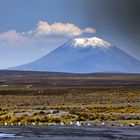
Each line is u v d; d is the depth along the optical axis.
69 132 47.19
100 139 41.47
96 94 178.75
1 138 42.38
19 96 171.88
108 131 48.09
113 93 187.25
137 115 72.81
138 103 117.81
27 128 52.34
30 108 99.31
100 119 66.38
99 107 94.75
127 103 118.19
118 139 41.47
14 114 75.12
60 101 134.25
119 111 81.75
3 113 78.06
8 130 49.78
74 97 157.75
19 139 41.59
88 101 131.88
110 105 108.50
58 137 42.88
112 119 66.12
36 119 63.94
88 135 44.41
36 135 44.62
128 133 46.03
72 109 90.69
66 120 64.62
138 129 50.34
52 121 63.12
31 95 181.88
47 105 113.75
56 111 78.94
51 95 179.00
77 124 57.75
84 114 72.94
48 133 46.34
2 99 149.75
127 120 64.69
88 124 57.84
